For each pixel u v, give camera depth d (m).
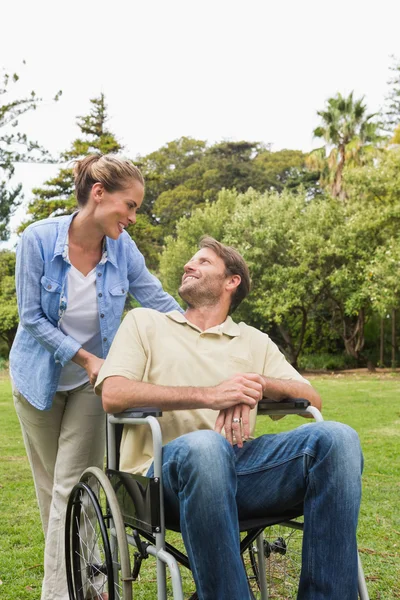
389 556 3.37
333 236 17.86
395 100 28.05
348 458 1.98
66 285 2.67
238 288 2.51
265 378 2.28
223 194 22.98
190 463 1.87
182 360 2.33
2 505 4.54
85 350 2.78
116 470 2.24
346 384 14.40
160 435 1.96
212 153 39.38
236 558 1.85
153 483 1.93
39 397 2.67
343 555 1.96
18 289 2.66
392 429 7.68
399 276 15.72
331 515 1.97
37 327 2.62
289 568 2.87
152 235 27.08
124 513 2.14
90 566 2.33
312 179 32.62
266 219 18.95
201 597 1.86
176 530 2.12
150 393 2.16
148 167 40.16
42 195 23.70
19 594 2.96
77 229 2.66
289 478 2.09
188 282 2.46
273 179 36.28
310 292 18.59
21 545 3.69
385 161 18.17
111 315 2.75
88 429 2.73
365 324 21.48
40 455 2.84
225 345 2.42
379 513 4.15
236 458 2.20
